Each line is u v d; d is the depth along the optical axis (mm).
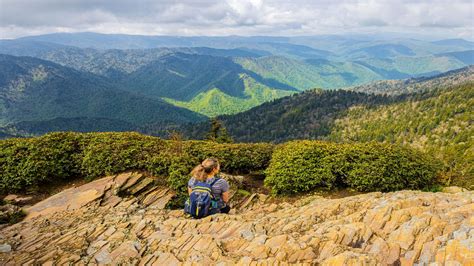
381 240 4906
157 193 9305
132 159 10219
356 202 7016
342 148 10758
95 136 11438
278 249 5023
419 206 5891
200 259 4930
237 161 11977
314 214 6672
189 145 12250
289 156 10578
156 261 5102
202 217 6738
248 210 9281
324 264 4438
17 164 9680
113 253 5387
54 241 5965
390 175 9672
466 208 5488
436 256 4344
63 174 10117
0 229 6918
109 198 8672
